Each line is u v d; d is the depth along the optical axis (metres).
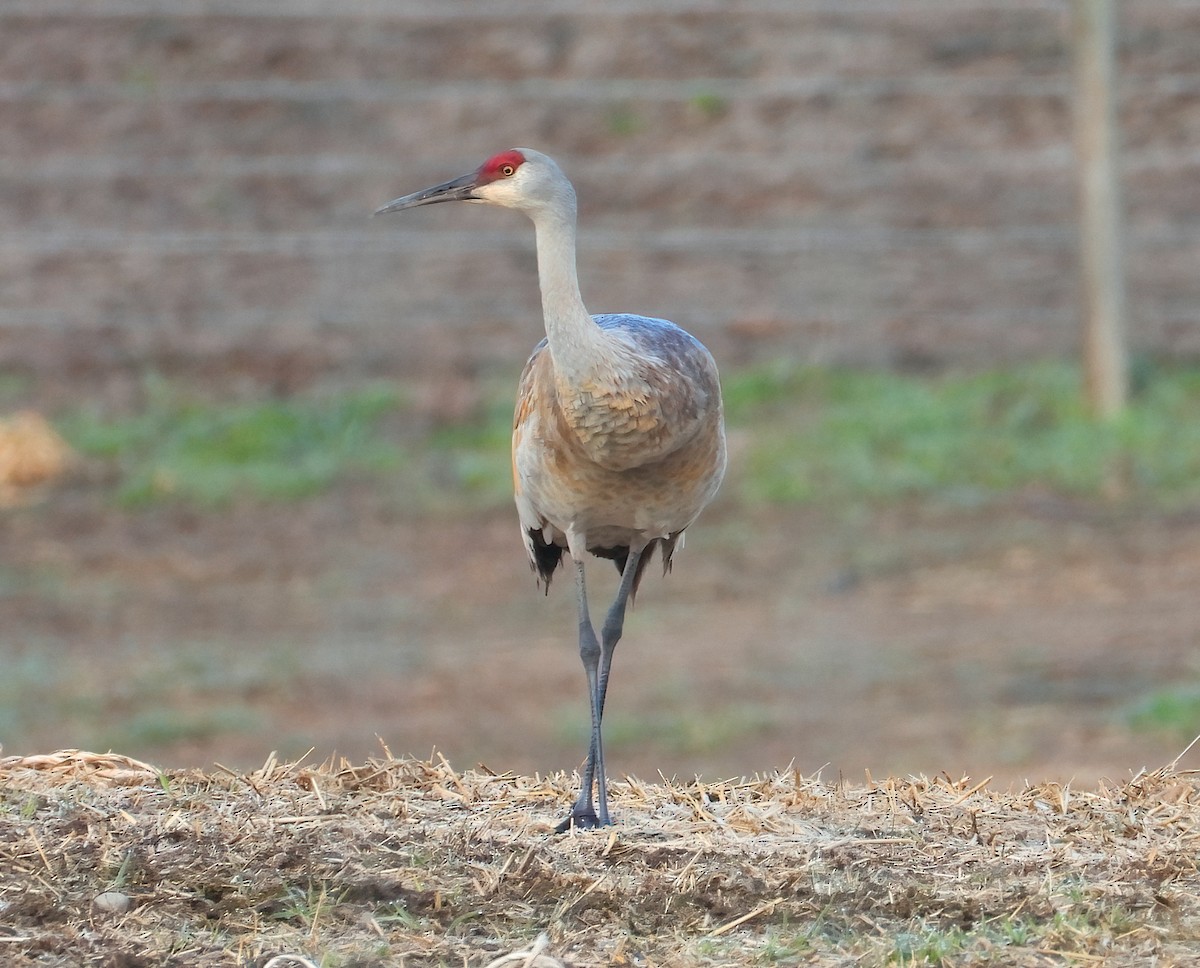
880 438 23.25
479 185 9.38
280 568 20.50
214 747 15.39
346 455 23.44
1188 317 25.47
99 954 7.17
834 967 7.14
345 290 26.25
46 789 9.13
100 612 19.17
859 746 15.29
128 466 23.25
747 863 8.16
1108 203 22.98
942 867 8.20
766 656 17.66
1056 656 17.36
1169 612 18.39
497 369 25.12
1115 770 14.31
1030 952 7.21
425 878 7.91
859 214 26.84
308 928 7.50
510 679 17.22
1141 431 22.70
